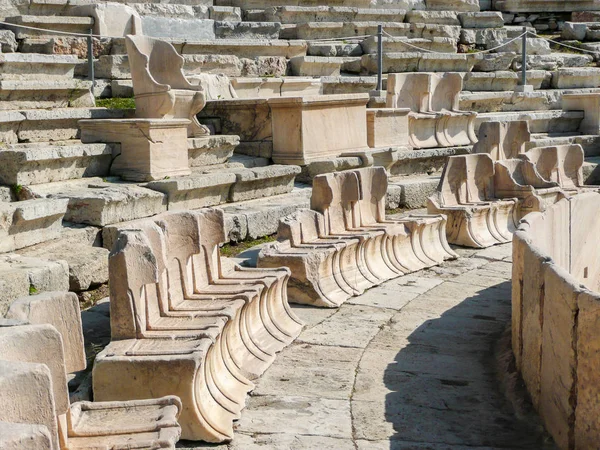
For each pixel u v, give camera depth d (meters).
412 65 19.19
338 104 13.16
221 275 7.45
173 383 5.22
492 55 20.50
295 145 12.62
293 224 8.88
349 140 13.44
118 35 14.61
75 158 10.01
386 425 5.59
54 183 9.63
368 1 20.61
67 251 8.02
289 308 7.80
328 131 13.04
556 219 8.72
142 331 5.71
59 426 4.15
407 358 6.99
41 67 11.97
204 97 12.17
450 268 10.32
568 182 14.29
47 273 7.03
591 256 10.03
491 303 8.75
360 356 7.00
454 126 16.08
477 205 11.88
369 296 8.88
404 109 14.64
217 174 10.70
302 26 18.61
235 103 12.91
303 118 12.53
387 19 20.53
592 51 23.17
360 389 6.25
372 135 14.16
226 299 6.67
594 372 4.88
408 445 5.29
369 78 17.56
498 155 14.28
